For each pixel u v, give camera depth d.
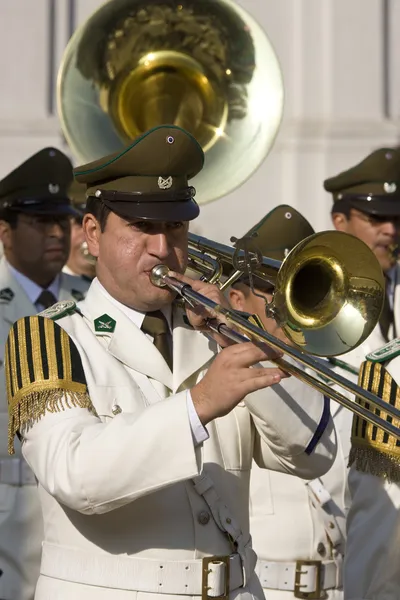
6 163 43.62
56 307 13.38
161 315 13.36
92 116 17.81
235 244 13.35
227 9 18.30
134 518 12.57
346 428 18.02
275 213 17.75
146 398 12.93
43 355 12.73
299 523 17.64
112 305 13.22
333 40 45.66
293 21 45.72
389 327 22.36
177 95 18.28
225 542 12.89
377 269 12.66
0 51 44.22
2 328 22.83
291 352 11.89
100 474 11.94
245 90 18.09
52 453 12.23
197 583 12.61
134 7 18.20
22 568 21.03
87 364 12.88
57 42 44.41
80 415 12.47
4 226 23.28
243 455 13.25
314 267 12.64
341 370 18.36
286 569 17.56
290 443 13.05
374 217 22.88
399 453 14.27
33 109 44.03
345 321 12.56
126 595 12.50
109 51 18.02
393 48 45.97
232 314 12.18
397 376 14.59
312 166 44.91
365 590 14.62
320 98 45.53
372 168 23.08
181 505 12.70
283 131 44.97
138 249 12.88
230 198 44.41
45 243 23.23
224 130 17.97
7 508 21.12
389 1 46.06
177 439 11.89
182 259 13.04
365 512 14.68
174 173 12.98
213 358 13.34
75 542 12.73
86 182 13.24
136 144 12.81
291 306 12.38
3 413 21.33
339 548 17.86
